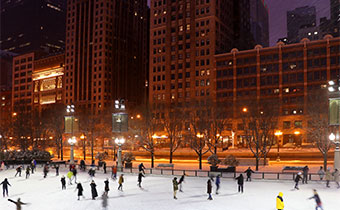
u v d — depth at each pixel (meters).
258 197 27.66
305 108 99.00
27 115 107.38
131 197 28.67
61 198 29.08
